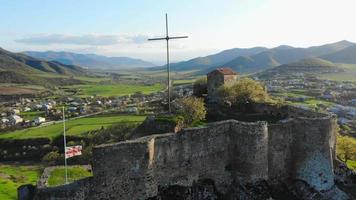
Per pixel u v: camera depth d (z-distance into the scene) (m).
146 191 36.31
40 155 121.00
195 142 39.94
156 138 37.56
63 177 39.81
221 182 41.91
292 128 44.91
